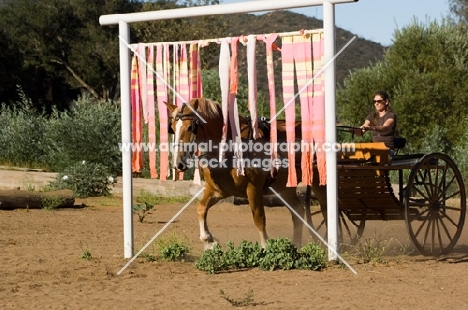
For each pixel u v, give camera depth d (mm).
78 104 26719
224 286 8578
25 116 27703
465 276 9164
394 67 28844
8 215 16172
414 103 27328
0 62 53062
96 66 54062
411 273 9352
